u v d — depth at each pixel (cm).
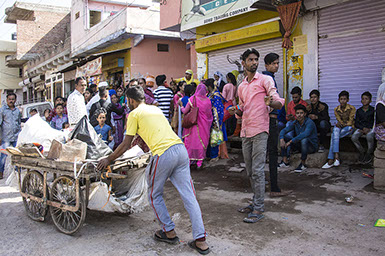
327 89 693
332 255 302
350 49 657
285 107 752
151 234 370
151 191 336
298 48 726
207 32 980
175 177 333
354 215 391
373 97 633
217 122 682
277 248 321
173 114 695
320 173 574
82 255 324
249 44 847
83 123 396
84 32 1709
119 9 1836
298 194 482
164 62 1458
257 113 392
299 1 620
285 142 641
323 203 437
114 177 350
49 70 2366
